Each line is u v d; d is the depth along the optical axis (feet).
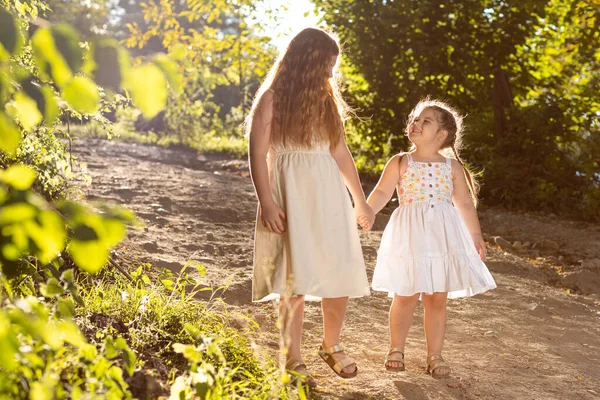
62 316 7.84
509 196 40.52
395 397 10.96
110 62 4.25
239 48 57.67
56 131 15.76
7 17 4.32
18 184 4.70
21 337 6.86
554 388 12.62
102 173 34.42
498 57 43.88
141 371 8.84
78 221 4.34
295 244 10.79
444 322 12.53
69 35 4.24
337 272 10.98
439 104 13.30
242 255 20.75
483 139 44.29
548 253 29.76
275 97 11.22
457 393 11.61
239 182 36.58
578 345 16.02
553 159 40.60
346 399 10.64
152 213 24.62
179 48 4.47
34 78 5.19
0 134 4.57
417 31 44.60
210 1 55.42
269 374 9.94
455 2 44.65
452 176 13.09
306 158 11.13
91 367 7.40
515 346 15.17
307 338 13.87
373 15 44.83
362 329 15.15
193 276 17.17
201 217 26.05
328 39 11.51
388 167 13.08
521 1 43.37
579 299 21.13
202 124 66.54
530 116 41.83
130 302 12.37
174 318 12.10
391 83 45.60
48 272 9.41
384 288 12.36
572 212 38.50
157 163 43.45
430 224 12.41
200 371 7.95
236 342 11.89
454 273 12.21
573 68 48.67
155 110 4.32
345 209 11.23
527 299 19.56
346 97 47.16
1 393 6.42
